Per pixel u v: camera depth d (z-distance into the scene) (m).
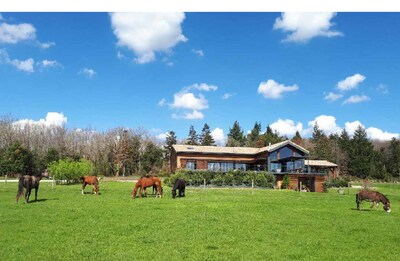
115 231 16.45
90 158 98.44
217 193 38.56
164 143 119.06
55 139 108.12
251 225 18.41
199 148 68.12
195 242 14.86
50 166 53.62
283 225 18.73
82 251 13.27
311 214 22.77
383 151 122.31
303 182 62.72
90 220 18.72
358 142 122.75
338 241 15.72
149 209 22.89
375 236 16.88
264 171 60.28
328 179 72.75
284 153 65.50
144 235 15.82
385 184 84.75
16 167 73.12
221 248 14.11
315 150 110.06
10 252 12.98
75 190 38.91
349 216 22.66
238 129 136.38
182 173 53.53
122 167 95.62
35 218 19.03
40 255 12.74
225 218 20.08
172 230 16.86
